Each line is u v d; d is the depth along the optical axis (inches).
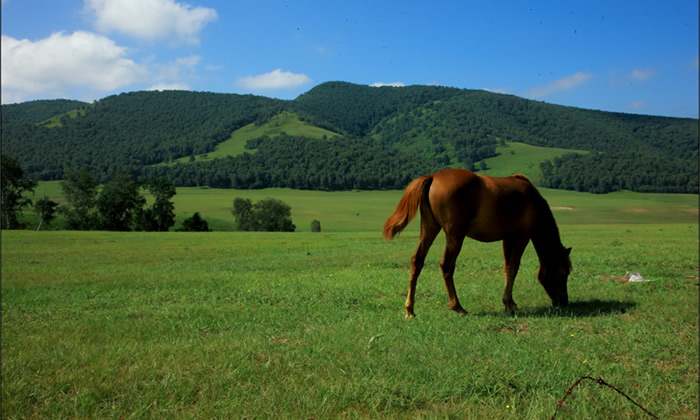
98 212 3277.6
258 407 156.0
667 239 1000.9
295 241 1267.2
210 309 334.3
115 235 1609.3
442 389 169.9
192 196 6151.6
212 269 623.2
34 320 320.8
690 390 174.4
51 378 185.2
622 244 861.8
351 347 223.6
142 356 213.2
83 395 166.6
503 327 271.9
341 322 284.2
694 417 155.6
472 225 303.3
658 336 239.6
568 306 329.7
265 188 7815.0
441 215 297.4
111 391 171.6
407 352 214.7
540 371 188.9
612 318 283.9
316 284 438.6
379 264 603.2
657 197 6176.2
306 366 197.5
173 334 265.3
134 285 471.2
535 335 247.3
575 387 175.5
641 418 153.1
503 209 304.7
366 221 4367.6
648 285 400.2
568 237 1139.3
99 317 321.7
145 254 899.4
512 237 320.2
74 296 412.8
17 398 165.3
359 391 168.1
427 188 301.3
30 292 436.8
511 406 158.6
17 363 199.9
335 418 150.2
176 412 154.3
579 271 489.4
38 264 722.8
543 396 167.0
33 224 3176.7
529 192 319.3
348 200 6304.1
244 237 1502.2
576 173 7194.9
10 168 2797.7
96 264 723.4
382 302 350.9
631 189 6801.2
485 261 585.6
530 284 417.4
